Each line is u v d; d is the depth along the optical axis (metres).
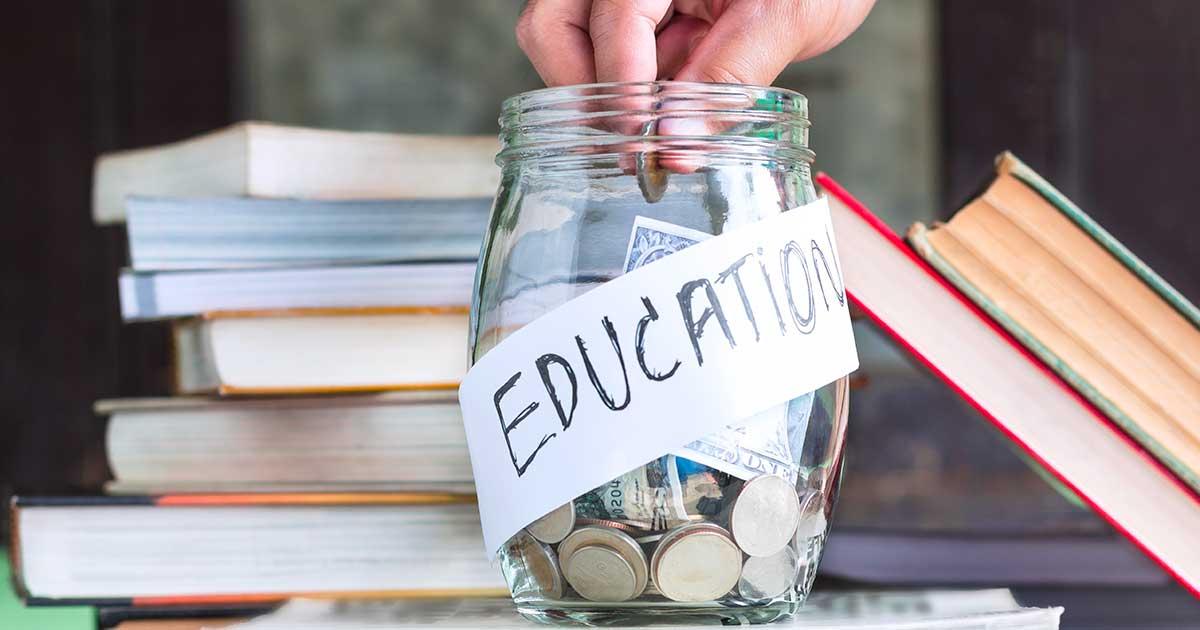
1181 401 0.59
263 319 0.69
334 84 2.83
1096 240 0.60
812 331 0.51
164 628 0.65
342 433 0.70
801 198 0.54
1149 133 2.21
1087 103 2.24
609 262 0.51
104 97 2.33
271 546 0.66
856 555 0.83
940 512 2.09
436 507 0.66
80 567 0.67
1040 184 0.60
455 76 2.88
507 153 0.54
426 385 0.70
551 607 0.51
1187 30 2.19
